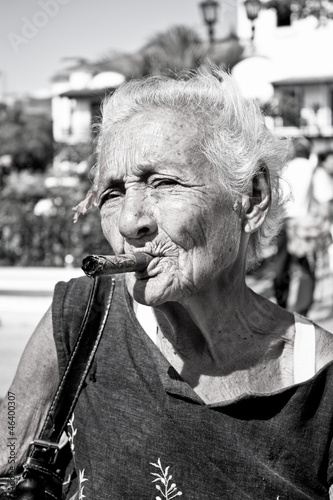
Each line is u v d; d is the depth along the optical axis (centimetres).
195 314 163
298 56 2889
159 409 160
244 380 168
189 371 169
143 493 156
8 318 919
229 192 159
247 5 1285
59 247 1215
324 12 1167
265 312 174
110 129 164
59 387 168
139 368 164
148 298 154
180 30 1358
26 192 1628
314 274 713
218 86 166
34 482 168
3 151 4612
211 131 159
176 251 154
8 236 1244
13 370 642
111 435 161
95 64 1392
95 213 1117
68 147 1479
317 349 170
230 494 156
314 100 2975
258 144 166
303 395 159
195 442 158
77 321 171
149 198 155
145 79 170
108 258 146
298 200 700
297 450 159
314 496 161
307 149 759
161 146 155
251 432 158
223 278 166
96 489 159
